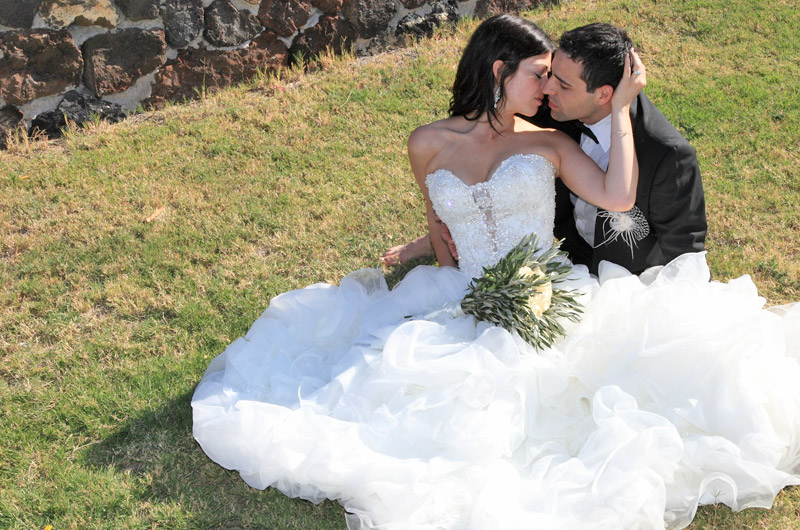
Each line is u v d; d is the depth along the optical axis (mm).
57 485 3408
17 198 5375
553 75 3678
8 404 3832
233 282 4672
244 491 3385
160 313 4445
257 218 5180
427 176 3943
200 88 6602
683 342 3381
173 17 6305
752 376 3305
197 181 5566
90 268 4762
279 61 6855
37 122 6039
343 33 7031
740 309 3578
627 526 2980
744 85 6461
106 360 4125
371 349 3623
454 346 3471
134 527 3211
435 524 3068
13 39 5777
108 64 6148
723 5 7625
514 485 3121
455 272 3889
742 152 5684
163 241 4965
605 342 3516
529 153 3805
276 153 5840
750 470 3127
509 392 3363
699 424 3305
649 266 3959
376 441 3299
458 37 7324
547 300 3477
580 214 4043
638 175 3697
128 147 5910
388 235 5031
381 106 6355
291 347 3910
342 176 5594
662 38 7238
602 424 3232
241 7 6562
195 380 3951
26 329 4316
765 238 4855
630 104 3697
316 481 3201
